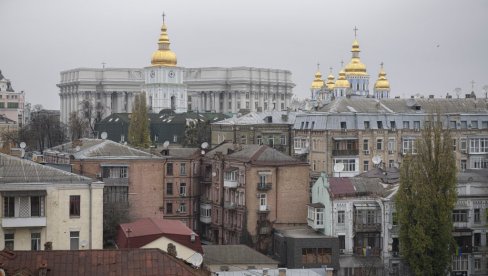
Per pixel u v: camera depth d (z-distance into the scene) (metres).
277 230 175.50
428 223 149.88
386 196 165.12
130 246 120.06
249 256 145.12
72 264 78.94
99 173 182.25
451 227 151.50
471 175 177.62
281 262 164.50
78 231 118.19
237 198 186.50
